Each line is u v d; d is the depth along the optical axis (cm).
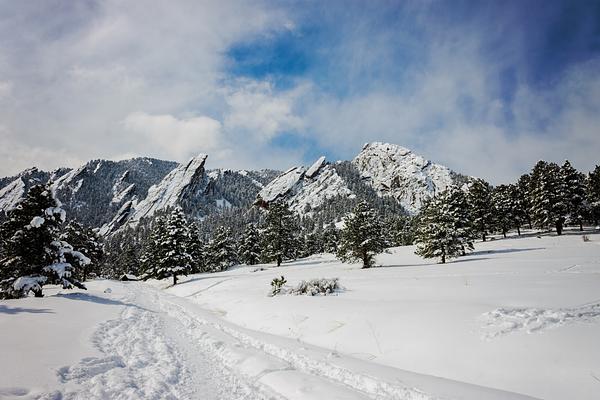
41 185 2225
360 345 1025
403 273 2903
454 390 628
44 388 586
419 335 959
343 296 1805
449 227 4056
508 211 6825
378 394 649
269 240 6384
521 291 1279
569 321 824
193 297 3144
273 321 1492
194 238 6128
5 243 2103
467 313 1016
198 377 759
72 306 1667
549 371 655
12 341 877
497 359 745
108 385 648
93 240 6122
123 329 1257
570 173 5769
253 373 776
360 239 4481
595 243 3962
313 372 798
